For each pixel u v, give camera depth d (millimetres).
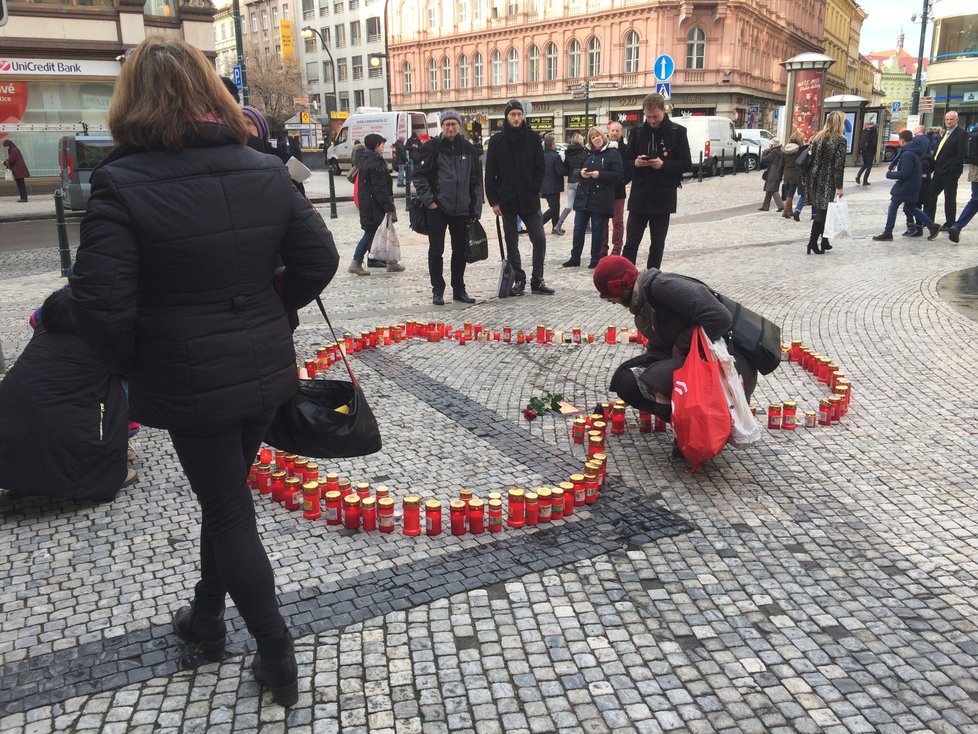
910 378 5812
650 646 2840
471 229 8258
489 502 3656
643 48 50062
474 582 3242
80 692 2604
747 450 4582
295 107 62406
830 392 5527
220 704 2547
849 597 3135
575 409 5168
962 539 3564
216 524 2398
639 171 8328
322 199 23859
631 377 4363
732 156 34062
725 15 48562
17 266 11750
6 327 7746
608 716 2500
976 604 3074
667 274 4219
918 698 2562
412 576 3291
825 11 75938
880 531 3646
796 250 11773
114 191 2002
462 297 8602
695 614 3029
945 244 12055
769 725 2455
